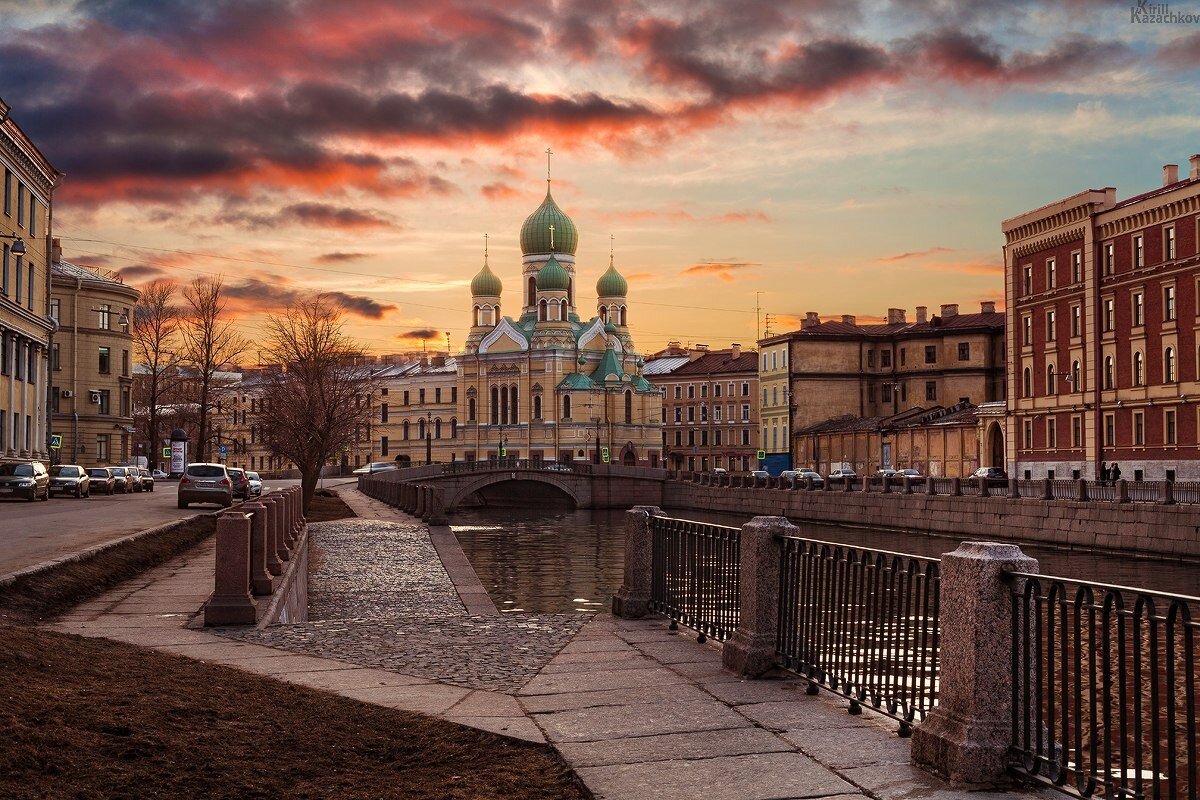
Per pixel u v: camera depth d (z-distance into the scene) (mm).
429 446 158500
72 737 9062
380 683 12719
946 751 8945
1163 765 14211
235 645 15148
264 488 89188
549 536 75875
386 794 8711
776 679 13039
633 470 117812
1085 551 57812
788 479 94000
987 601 8961
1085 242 76812
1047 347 81562
